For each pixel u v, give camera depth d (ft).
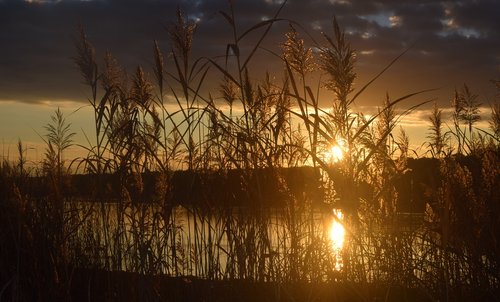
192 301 20.62
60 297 21.48
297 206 19.75
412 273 19.31
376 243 19.57
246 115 18.42
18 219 21.85
